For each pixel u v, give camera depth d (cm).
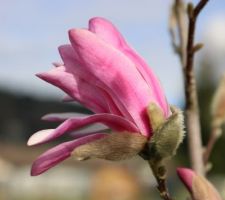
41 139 26
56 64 30
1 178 261
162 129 29
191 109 38
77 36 28
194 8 33
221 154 280
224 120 40
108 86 29
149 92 29
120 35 30
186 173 31
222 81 41
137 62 29
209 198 30
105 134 28
